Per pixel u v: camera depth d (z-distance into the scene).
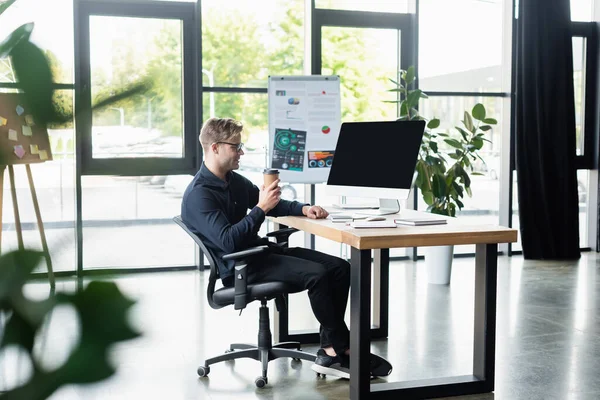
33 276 0.29
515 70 6.54
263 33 6.03
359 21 6.23
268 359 3.18
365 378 2.86
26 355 0.28
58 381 0.27
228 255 2.97
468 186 5.54
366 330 2.84
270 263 3.07
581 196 7.12
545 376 3.26
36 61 0.29
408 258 6.54
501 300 4.88
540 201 6.57
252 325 4.23
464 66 6.56
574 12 6.88
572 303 4.79
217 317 4.42
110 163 5.58
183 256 5.96
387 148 3.42
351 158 3.57
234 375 3.29
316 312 3.07
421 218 3.24
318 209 3.39
